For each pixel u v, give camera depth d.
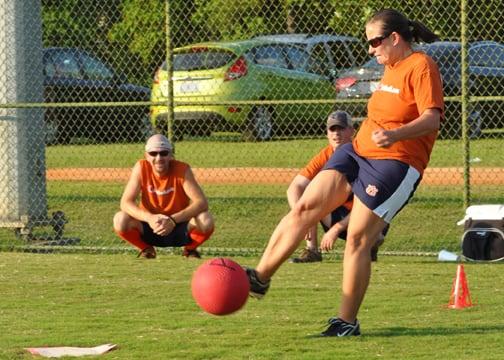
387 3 37.94
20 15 25.28
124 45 47.44
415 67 13.75
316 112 39.88
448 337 14.22
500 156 35.28
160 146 22.19
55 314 16.50
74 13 47.59
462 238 22.72
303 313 16.38
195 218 22.55
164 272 21.05
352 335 14.20
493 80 38.75
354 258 13.93
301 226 13.82
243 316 16.11
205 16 46.22
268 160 36.44
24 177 25.53
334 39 40.28
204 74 39.19
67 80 43.47
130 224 22.52
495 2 36.59
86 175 35.69
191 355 13.21
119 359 13.02
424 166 13.88
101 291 18.75
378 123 13.86
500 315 16.11
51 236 26.00
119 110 43.34
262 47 39.66
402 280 19.81
